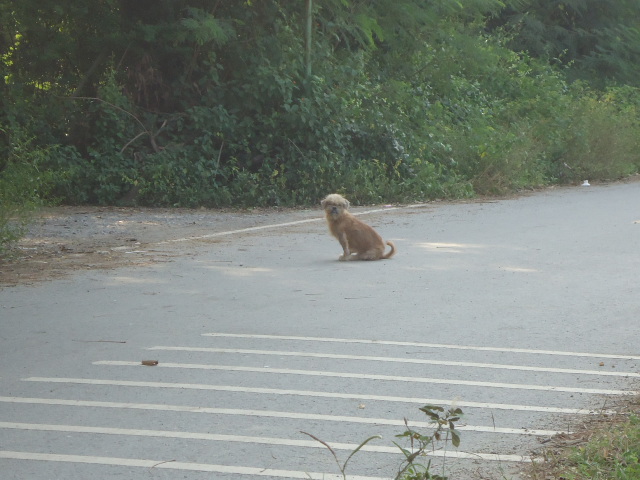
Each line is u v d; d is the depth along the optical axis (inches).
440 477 207.2
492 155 1048.2
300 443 248.2
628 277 499.5
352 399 287.1
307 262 556.4
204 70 999.0
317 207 890.7
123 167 912.3
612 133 1229.1
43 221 730.8
